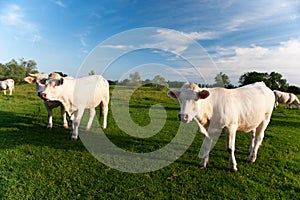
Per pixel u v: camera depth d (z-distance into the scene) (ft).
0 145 12.04
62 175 9.17
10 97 32.12
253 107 9.62
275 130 17.81
